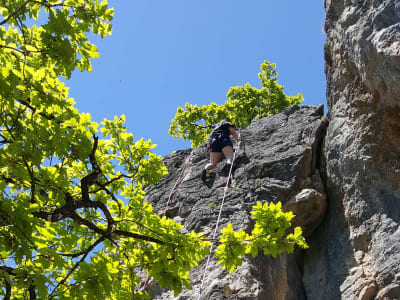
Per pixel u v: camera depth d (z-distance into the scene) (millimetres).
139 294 5492
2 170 4785
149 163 6027
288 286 7629
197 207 9102
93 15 5262
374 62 7484
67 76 5047
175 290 4805
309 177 8828
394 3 7406
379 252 7168
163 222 5352
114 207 5578
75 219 4977
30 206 4305
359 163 8062
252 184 8922
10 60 4656
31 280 4207
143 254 5258
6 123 4676
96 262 4664
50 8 5082
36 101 4535
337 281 7441
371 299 6898
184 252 4910
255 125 10570
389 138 7824
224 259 4992
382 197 7676
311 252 8227
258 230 5031
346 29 8188
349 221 7898
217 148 9953
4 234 4145
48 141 4648
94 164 5090
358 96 8320
